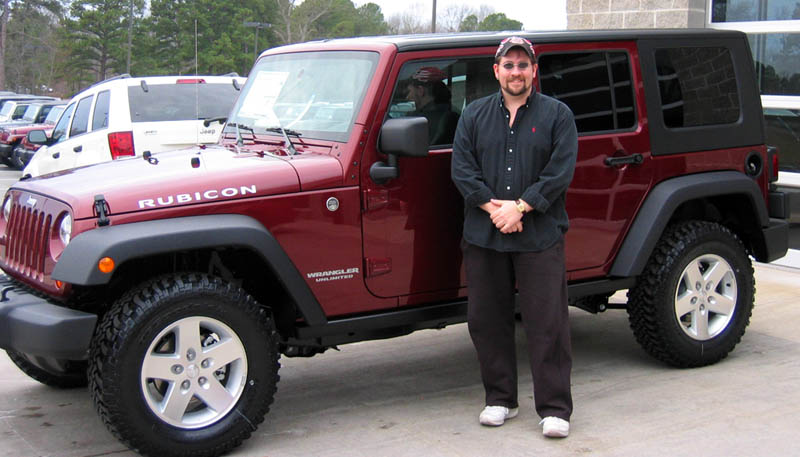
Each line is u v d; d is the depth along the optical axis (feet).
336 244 13.05
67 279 11.30
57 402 15.08
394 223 13.44
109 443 13.16
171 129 28.04
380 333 14.19
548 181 12.50
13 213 13.70
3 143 63.57
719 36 16.79
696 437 12.91
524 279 12.98
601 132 15.08
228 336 12.26
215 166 12.89
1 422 14.07
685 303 15.80
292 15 205.05
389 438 13.14
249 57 176.04
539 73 14.48
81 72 225.56
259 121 15.29
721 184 16.10
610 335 18.90
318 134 13.82
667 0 26.66
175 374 11.89
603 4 28.35
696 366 16.28
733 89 16.92
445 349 18.10
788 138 25.03
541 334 12.94
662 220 15.30
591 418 13.80
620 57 15.37
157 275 12.55
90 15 212.43
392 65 13.30
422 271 13.79
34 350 11.58
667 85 15.90
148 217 11.84
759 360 16.70
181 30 170.50
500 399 13.65
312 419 14.07
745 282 16.49
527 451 12.49
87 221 11.67
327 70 14.33
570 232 14.83
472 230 13.03
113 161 14.30
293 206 12.69
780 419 13.58
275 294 13.67
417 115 13.62
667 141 15.76
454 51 13.88
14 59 237.04
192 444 11.99
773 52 25.31
